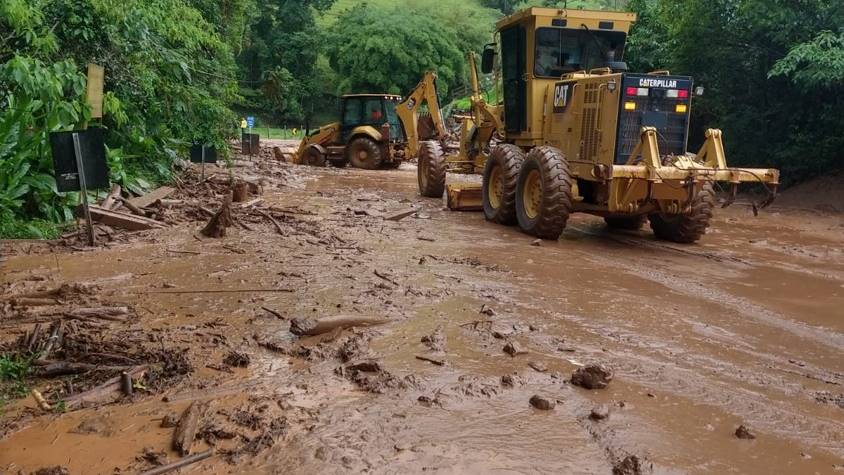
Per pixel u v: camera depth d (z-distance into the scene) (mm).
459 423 3412
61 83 8523
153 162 12383
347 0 68312
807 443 3361
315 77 54469
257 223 9305
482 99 12656
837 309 6070
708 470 3053
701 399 3846
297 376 3955
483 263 7316
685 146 8633
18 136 8297
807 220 12203
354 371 4020
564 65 10164
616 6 28922
